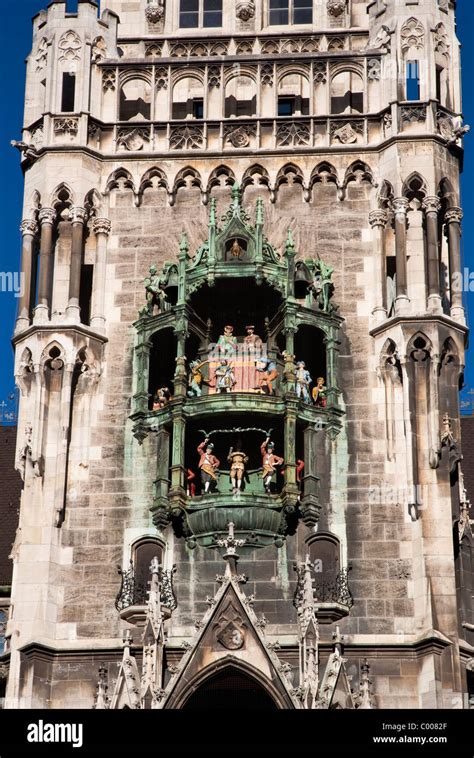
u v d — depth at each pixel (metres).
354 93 73.12
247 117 71.31
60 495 66.00
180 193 70.81
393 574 64.81
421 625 63.97
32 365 67.62
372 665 63.62
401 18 71.88
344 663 63.41
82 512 66.19
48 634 64.25
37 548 65.38
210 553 65.38
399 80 71.06
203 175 70.81
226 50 74.19
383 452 66.69
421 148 69.88
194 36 74.38
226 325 68.94
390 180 69.69
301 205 70.38
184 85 73.69
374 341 68.19
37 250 70.12
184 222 70.38
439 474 65.75
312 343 68.75
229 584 63.38
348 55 71.88
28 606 64.56
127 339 68.81
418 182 69.56
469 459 76.88
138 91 73.31
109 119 71.81
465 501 68.44
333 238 69.81
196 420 66.75
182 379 66.88
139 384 67.75
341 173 70.50
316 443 66.69
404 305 67.81
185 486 66.25
